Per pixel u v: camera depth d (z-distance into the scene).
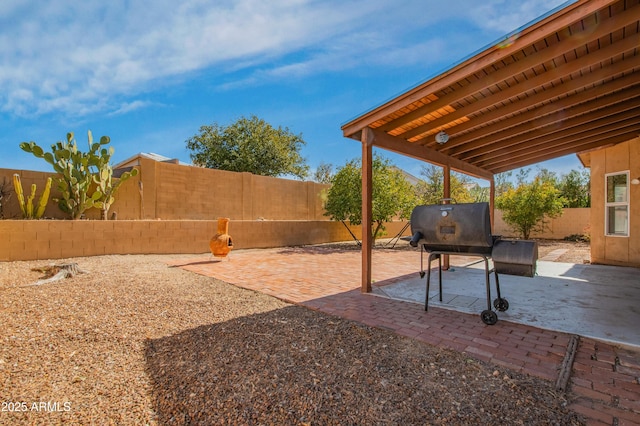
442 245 3.86
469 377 2.41
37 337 3.05
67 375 2.43
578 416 1.96
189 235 9.55
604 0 2.56
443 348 2.92
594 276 6.14
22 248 6.87
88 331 3.25
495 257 3.50
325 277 6.24
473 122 5.00
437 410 2.03
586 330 3.31
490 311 3.49
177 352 2.84
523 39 3.07
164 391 2.24
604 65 3.72
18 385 2.27
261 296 4.77
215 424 1.92
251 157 20.34
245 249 11.10
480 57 3.44
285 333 3.28
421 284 5.57
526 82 3.90
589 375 2.43
